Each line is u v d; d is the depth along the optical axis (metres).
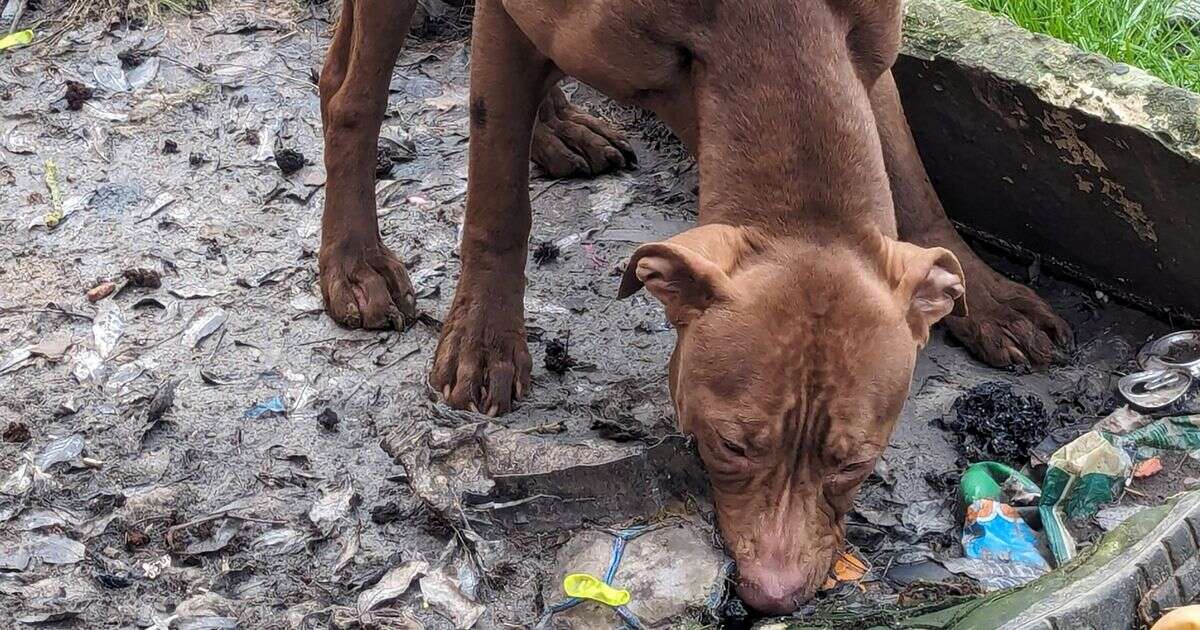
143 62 2.18
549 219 1.95
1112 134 1.66
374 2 1.66
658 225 1.94
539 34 1.46
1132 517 1.45
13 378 1.70
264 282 1.83
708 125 1.39
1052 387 1.69
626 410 1.64
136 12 2.25
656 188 2.00
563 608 1.44
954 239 1.74
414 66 2.22
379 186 1.99
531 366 1.67
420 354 1.73
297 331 1.77
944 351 1.75
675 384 1.41
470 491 1.52
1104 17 1.95
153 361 1.73
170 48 2.21
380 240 1.79
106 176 1.99
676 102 1.45
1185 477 1.58
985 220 1.87
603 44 1.41
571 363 1.71
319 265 1.79
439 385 1.65
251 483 1.59
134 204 1.94
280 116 2.09
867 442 1.32
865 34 1.42
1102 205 1.72
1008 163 1.78
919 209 1.72
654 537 1.46
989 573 1.47
